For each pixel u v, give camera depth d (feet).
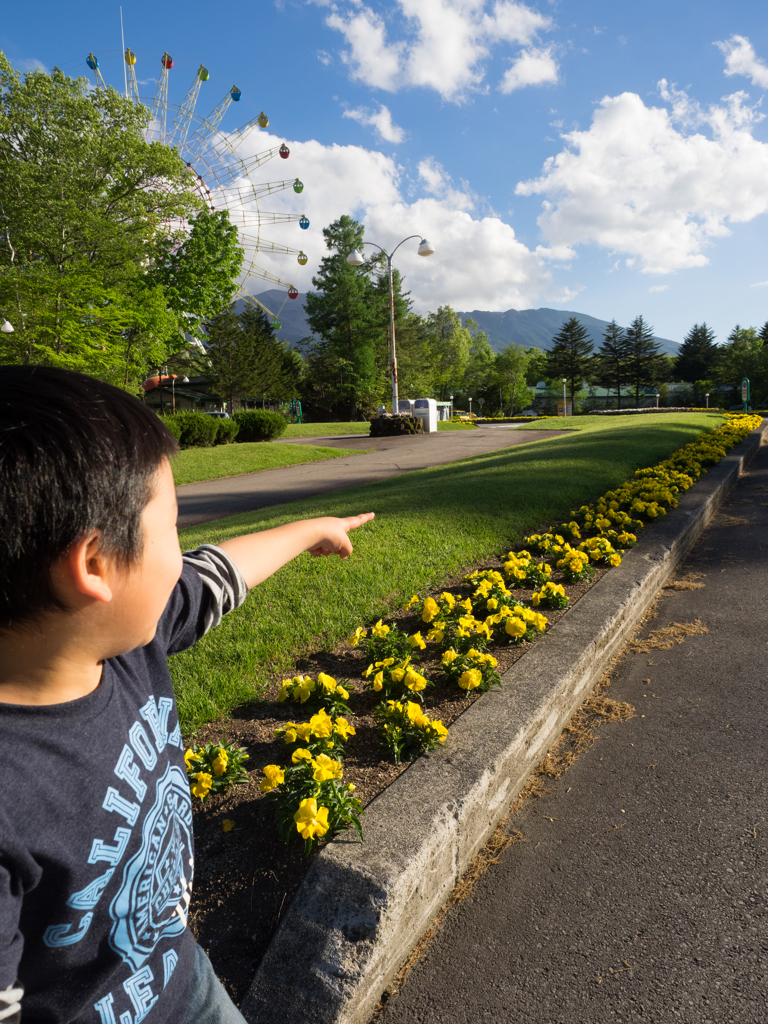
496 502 22.71
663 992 4.93
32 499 1.66
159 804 2.39
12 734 1.82
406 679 8.26
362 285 192.95
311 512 23.43
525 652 9.96
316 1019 4.40
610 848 6.63
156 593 2.09
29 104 77.36
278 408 187.11
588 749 8.66
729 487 30.60
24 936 1.95
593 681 10.47
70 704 2.00
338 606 12.17
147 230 83.82
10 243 73.92
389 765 7.07
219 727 8.19
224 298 97.81
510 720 7.82
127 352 70.54
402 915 5.16
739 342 329.31
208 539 21.33
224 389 157.79
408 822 5.87
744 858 6.35
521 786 7.72
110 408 1.93
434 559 15.47
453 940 5.58
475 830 6.51
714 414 110.22
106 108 84.23
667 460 34.17
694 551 19.47
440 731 7.11
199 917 5.28
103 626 1.98
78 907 1.98
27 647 1.91
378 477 47.09
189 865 2.73
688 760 8.18
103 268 68.13
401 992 5.06
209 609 3.21
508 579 13.82
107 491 1.79
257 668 9.90
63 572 1.78
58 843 1.84
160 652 2.82
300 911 5.03
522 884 6.20
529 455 40.57
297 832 5.85
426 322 316.40
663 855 6.47
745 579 15.87
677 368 319.06
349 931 4.81
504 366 312.71
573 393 298.97
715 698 9.82
